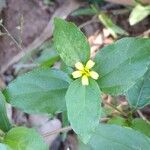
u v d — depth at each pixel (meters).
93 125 0.14
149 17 0.25
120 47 0.14
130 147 0.16
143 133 0.17
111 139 0.16
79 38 0.14
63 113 0.18
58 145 0.24
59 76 0.15
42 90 0.15
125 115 0.18
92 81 0.14
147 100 0.18
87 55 0.14
